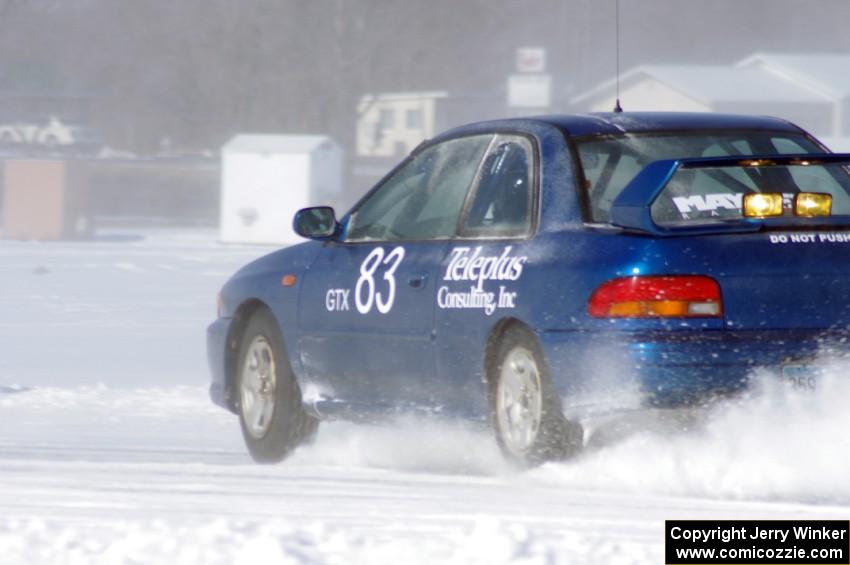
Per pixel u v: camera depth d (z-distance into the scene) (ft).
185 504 67.97
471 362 80.28
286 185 417.69
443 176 87.81
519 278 77.25
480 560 51.21
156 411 133.08
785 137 85.66
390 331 85.97
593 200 77.92
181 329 215.10
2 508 66.03
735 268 72.18
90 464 86.07
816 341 72.49
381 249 88.63
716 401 71.92
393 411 86.74
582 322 73.41
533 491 72.90
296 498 70.38
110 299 259.80
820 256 73.31
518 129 83.66
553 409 75.25
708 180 81.25
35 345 192.75
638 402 71.67
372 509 66.33
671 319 71.51
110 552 52.47
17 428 119.65
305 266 94.53
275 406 95.45
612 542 55.26
